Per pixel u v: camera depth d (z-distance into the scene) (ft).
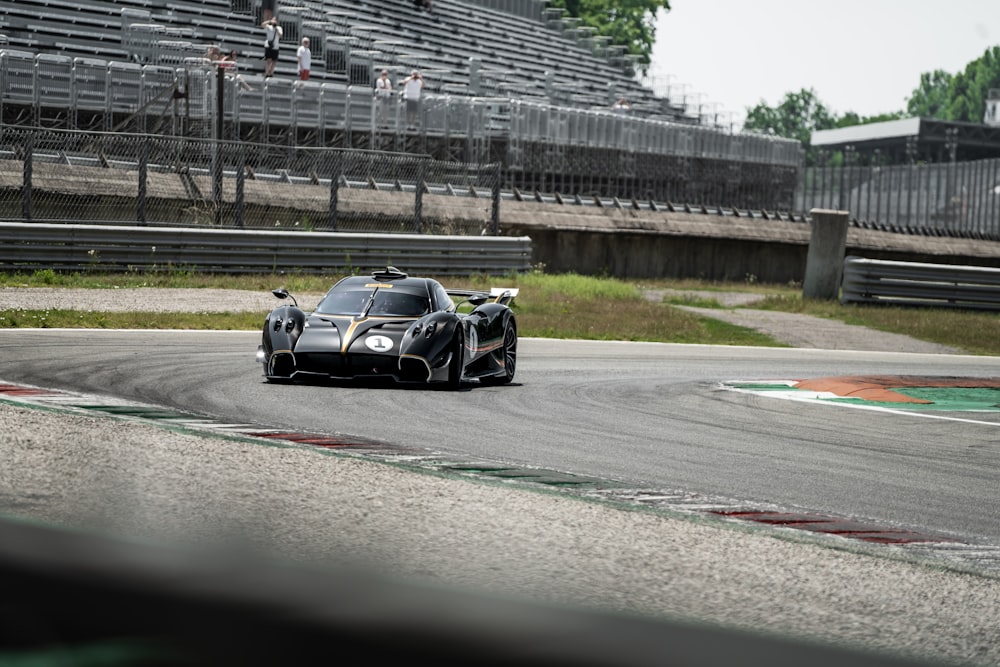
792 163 289.12
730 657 2.80
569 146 220.64
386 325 64.69
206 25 216.95
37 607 2.85
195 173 145.38
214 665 2.66
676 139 249.96
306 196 154.40
